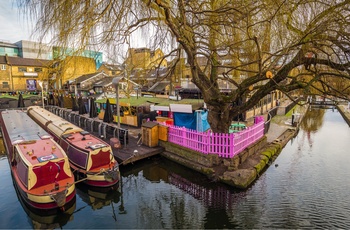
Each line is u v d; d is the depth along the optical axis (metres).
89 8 5.43
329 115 27.06
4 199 7.70
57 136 10.79
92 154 8.15
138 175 9.91
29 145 8.33
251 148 10.23
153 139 11.37
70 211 7.03
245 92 8.73
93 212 7.15
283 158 11.22
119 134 11.77
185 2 7.56
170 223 6.61
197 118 13.50
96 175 7.91
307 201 7.33
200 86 8.71
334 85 8.45
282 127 16.53
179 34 7.13
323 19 6.30
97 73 37.31
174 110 12.99
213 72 9.63
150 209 7.33
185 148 10.12
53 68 7.14
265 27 7.78
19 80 41.66
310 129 18.58
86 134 10.22
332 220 6.39
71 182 7.16
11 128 12.50
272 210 6.89
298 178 8.92
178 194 8.23
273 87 7.92
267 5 6.43
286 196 7.62
